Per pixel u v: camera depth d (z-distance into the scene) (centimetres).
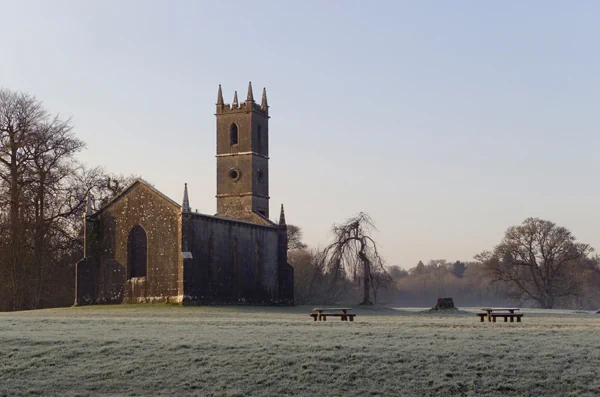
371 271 11319
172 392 3381
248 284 9725
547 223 14088
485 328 4931
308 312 8131
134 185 8938
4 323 5491
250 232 9856
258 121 11194
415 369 3547
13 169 9438
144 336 4366
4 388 3447
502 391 3316
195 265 8706
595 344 3988
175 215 8638
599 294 17075
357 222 11300
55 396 3362
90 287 8938
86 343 4109
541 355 3709
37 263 9738
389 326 5106
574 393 3262
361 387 3381
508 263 14238
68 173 10006
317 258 11606
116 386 3459
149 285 8700
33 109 9738
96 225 9056
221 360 3709
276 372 3538
